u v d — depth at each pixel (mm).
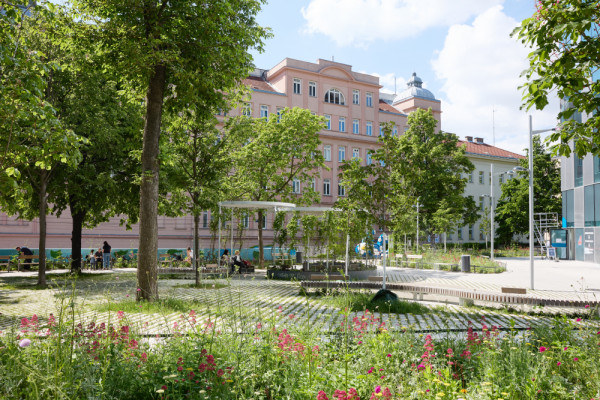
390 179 13609
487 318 11016
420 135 43844
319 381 4098
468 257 27125
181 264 27250
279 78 51406
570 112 5648
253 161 29656
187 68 13359
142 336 6570
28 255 26312
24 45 8102
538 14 5316
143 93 15406
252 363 4602
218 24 13328
